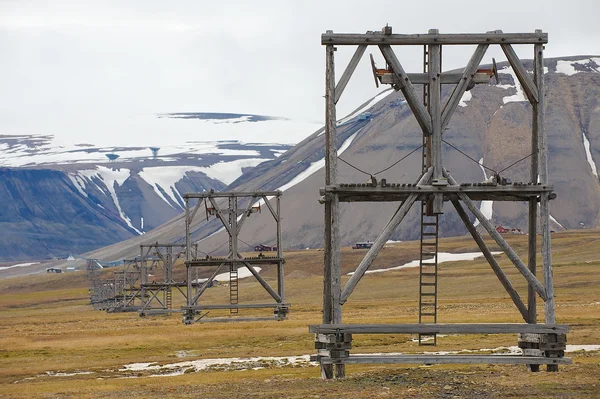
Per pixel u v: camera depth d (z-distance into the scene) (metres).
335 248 41.72
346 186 41.50
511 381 39.56
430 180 43.00
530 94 43.66
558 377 40.16
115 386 49.12
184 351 75.25
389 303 151.88
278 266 105.56
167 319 127.81
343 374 42.81
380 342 75.06
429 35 42.66
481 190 42.41
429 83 43.25
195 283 141.00
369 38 42.31
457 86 43.41
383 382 40.62
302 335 82.25
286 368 56.97
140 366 64.69
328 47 42.53
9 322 156.25
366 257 42.16
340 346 41.38
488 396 35.44
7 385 55.06
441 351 62.91
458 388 37.81
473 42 42.78
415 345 70.31
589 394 35.09
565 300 135.38
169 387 46.09
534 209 44.06
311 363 59.53
